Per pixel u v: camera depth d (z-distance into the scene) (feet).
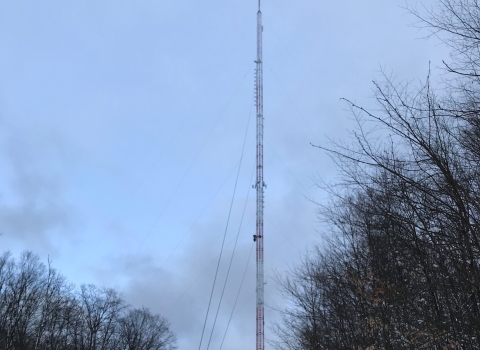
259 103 116.47
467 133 27.68
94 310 200.23
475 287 27.86
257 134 113.39
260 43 123.44
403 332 42.73
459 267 28.91
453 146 28.71
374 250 45.29
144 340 222.48
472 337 33.78
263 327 93.45
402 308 41.39
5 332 159.84
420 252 32.96
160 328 230.89
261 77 119.55
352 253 53.06
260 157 109.81
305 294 69.92
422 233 30.45
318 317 65.10
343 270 54.60
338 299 58.49
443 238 28.63
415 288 39.32
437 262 30.37
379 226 36.81
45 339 179.93
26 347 164.66
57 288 187.32
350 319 56.80
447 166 26.12
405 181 28.25
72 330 191.01
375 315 47.96
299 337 70.38
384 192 31.86
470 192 27.09
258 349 91.50
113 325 205.26
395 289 41.27
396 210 35.17
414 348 39.75
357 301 53.06
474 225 26.09
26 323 169.37
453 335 33.42
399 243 35.78
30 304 173.88
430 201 29.12
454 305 34.27
